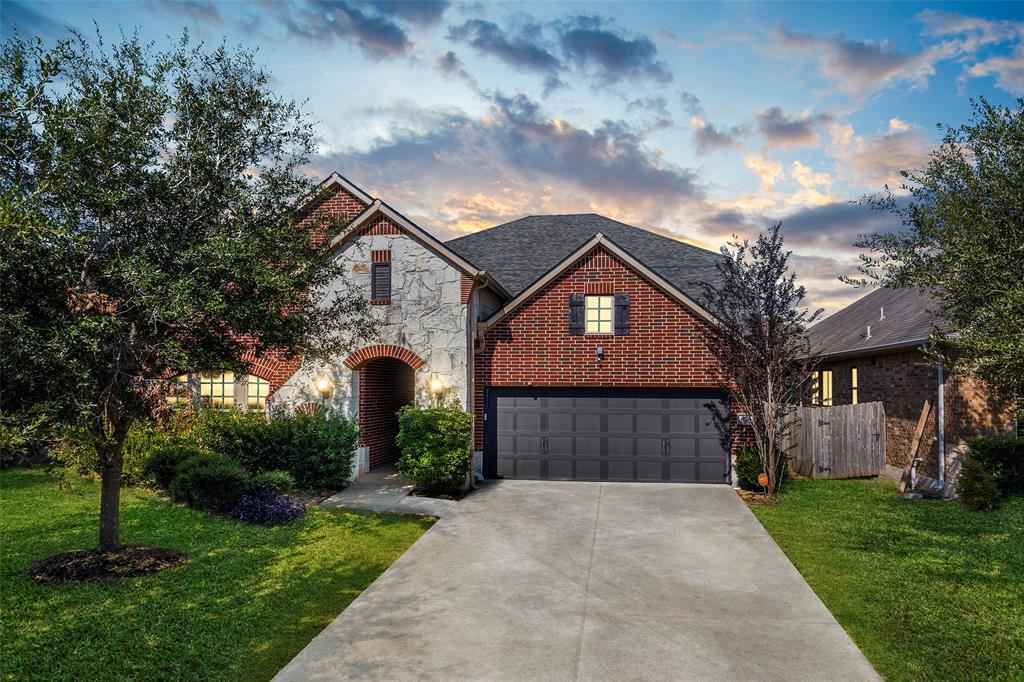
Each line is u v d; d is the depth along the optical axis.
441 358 14.63
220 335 8.19
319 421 13.83
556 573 8.63
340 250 15.02
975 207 7.42
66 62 7.11
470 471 14.49
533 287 15.67
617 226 21.80
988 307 6.96
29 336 6.02
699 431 15.43
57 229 5.66
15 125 6.55
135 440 12.81
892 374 16.36
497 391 16.00
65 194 6.70
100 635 6.15
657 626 6.84
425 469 13.12
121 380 7.12
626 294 15.53
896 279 8.53
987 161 7.33
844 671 5.77
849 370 19.92
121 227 7.46
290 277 8.21
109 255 7.29
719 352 14.89
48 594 7.11
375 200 14.81
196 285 7.12
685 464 15.45
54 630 6.20
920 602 7.29
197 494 11.10
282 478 11.70
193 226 7.93
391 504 12.53
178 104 7.99
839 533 10.59
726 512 12.25
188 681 5.43
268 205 8.56
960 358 7.39
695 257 19.39
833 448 16.22
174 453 12.33
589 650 6.24
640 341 15.48
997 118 7.20
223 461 11.91
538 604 7.48
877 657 6.05
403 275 14.85
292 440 13.55
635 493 14.12
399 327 14.77
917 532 10.46
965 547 9.50
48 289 6.82
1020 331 6.34
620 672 5.77
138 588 7.40
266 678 5.61
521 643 6.39
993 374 7.00
